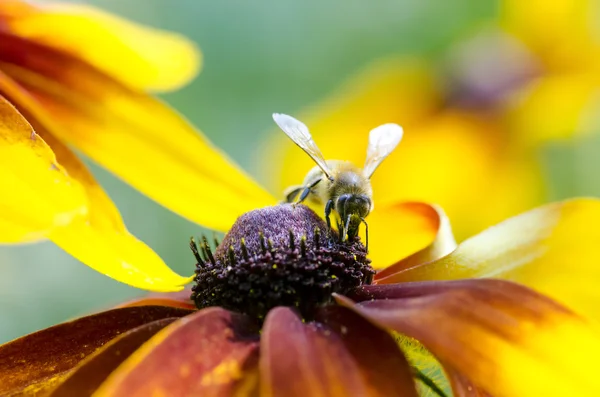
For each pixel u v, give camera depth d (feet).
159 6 1.34
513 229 0.71
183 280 0.69
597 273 0.69
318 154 0.77
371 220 0.76
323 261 0.69
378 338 0.64
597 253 0.69
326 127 1.14
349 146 1.14
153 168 0.78
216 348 0.64
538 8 1.17
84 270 1.21
